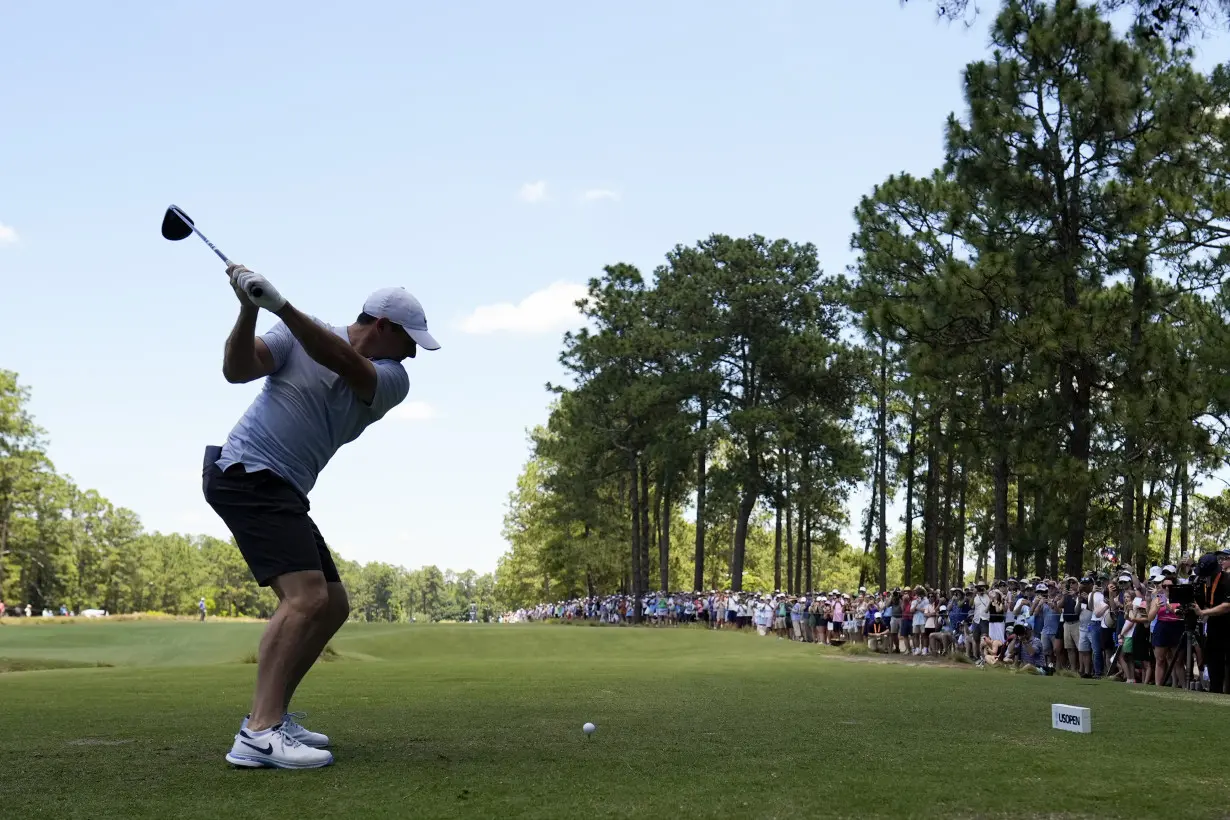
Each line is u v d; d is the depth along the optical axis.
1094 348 25.89
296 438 4.82
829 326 56.09
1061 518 26.22
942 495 50.62
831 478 55.56
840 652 26.69
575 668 15.95
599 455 57.84
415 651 30.62
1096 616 17.12
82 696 9.20
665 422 54.91
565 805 3.73
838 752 5.17
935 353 27.84
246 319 4.59
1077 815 3.60
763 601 38.53
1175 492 40.12
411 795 3.94
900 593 26.88
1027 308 27.23
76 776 4.41
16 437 76.12
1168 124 25.08
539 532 81.94
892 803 3.78
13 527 76.12
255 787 4.13
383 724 6.46
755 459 54.22
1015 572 46.06
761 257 55.91
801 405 56.06
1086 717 6.23
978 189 28.17
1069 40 26.42
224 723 6.58
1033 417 29.17
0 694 9.49
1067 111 26.92
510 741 5.58
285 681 4.76
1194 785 4.21
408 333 5.05
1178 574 16.70
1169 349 24.70
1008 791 4.04
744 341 56.66
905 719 6.96
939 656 24.05
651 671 14.69
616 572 73.69
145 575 121.50
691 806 3.71
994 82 27.52
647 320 56.66
